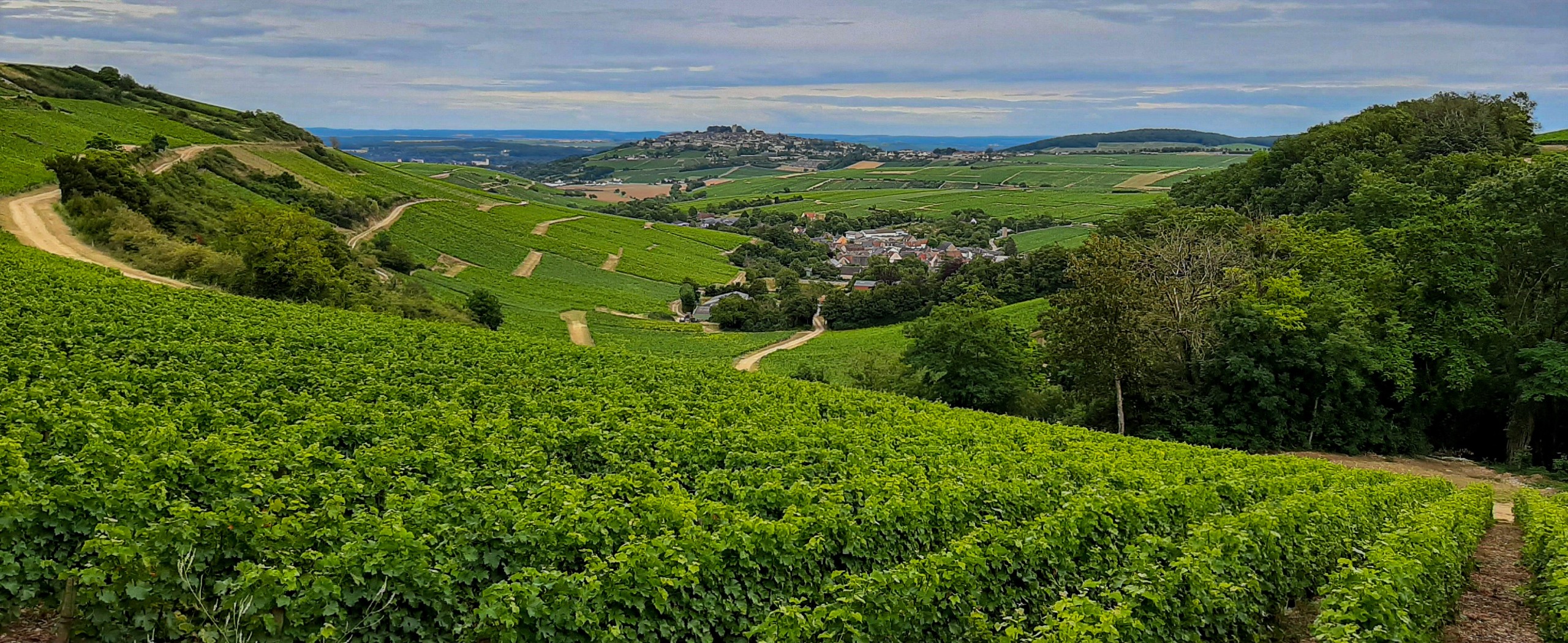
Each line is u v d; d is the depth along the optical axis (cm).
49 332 2689
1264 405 4431
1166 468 2548
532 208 16075
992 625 1254
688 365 3788
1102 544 1580
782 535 1259
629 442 2027
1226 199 10281
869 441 2362
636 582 1062
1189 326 4703
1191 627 1219
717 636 1148
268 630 929
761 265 15012
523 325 8106
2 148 8188
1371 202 5653
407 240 11031
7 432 1505
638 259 13700
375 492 1447
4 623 1005
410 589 1006
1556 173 4456
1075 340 4409
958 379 4972
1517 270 4719
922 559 1249
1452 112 9662
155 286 4094
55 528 1077
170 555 993
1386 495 2464
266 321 3591
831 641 1041
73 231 6041
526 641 975
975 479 1795
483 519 1221
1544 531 2017
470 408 2353
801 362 7650
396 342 3497
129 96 14025
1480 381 4631
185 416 1769
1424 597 1357
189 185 9125
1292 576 1566
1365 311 4591
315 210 10350
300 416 2011
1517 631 1559
